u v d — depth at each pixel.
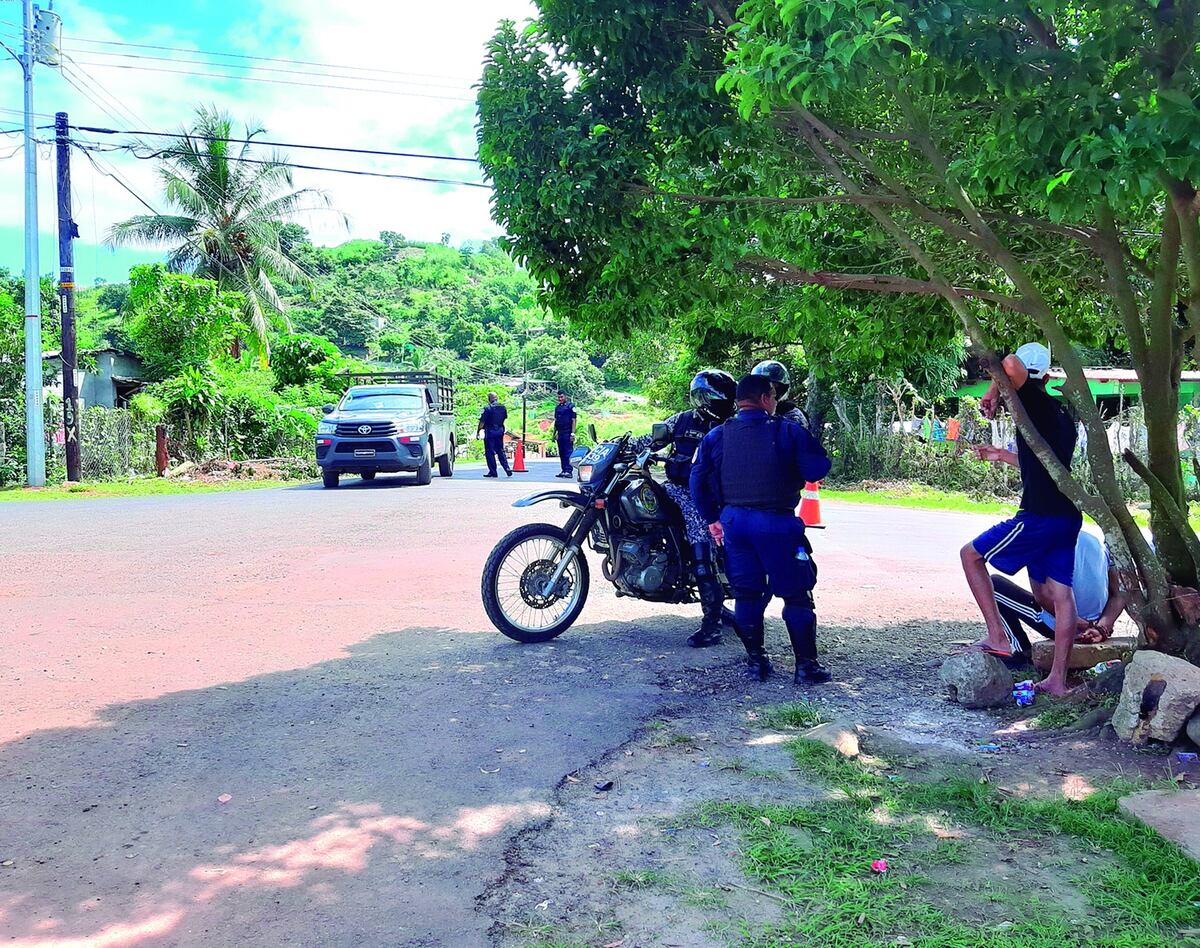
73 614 7.09
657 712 4.98
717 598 6.32
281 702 5.05
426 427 19.56
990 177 4.14
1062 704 4.95
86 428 21.73
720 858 3.34
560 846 3.44
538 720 4.81
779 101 4.01
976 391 24.81
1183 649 4.76
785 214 6.30
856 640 6.51
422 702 5.07
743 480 5.47
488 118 5.22
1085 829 3.51
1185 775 4.02
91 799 3.80
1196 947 2.76
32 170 19.84
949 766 4.20
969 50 3.86
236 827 3.57
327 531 11.55
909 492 18.97
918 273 6.46
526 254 5.32
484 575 6.30
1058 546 5.05
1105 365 25.08
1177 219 4.79
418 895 3.10
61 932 2.86
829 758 4.21
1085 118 3.70
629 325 5.58
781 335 7.00
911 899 3.05
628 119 5.17
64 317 20.47
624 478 6.35
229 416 25.39
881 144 5.48
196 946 2.80
